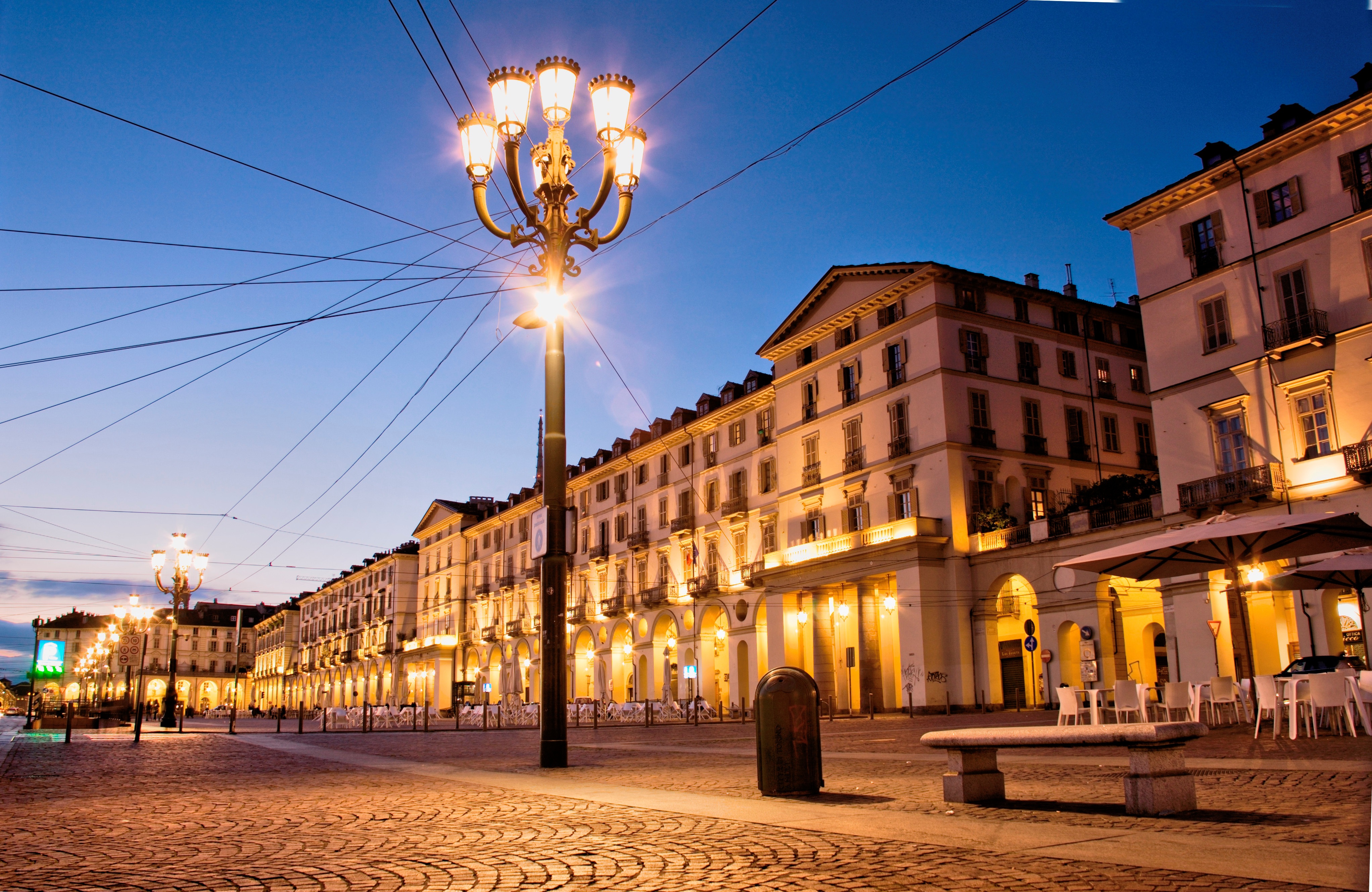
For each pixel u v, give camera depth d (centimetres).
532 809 812
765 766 869
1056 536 3312
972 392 3772
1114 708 1600
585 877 518
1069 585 3091
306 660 11050
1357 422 2506
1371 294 2505
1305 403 2625
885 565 3725
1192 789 671
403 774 1236
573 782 1062
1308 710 1430
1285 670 1927
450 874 535
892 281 3950
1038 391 3969
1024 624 3609
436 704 7731
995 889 454
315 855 608
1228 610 2709
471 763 1422
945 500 3631
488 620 7238
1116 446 4178
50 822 791
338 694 9900
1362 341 2512
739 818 718
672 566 5250
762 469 4694
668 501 5366
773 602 4341
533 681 6512
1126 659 3400
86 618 13362
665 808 789
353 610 9738
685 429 5209
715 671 4909
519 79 1220
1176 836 568
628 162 1283
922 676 3500
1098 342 4231
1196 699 1634
